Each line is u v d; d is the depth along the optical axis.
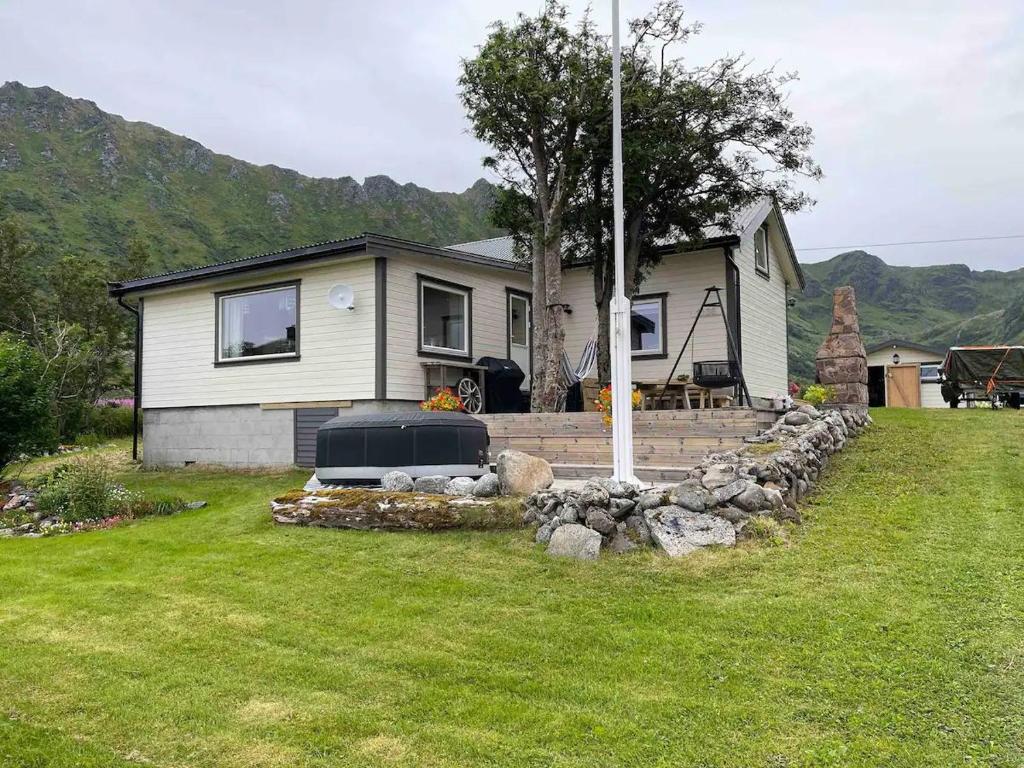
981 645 3.30
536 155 11.04
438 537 5.60
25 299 22.48
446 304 12.05
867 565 4.48
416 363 11.20
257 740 2.72
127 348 22.34
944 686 2.96
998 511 5.48
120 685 3.21
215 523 6.71
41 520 7.56
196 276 12.07
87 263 24.44
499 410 12.93
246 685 3.19
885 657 3.24
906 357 25.00
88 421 17.55
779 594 4.09
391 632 3.78
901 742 2.59
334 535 5.86
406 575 4.75
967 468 6.87
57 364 16.78
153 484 10.01
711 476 5.56
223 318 12.19
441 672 3.28
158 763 2.58
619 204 6.06
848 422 8.79
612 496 5.32
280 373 11.48
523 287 13.98
